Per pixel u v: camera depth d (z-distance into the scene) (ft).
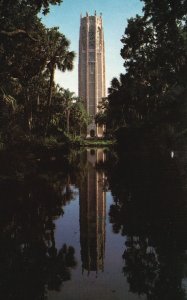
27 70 108.78
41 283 18.38
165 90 137.49
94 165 95.35
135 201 41.45
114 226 30.81
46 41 102.99
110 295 16.74
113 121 279.49
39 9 61.72
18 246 25.08
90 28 608.60
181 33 94.32
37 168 83.87
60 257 22.68
